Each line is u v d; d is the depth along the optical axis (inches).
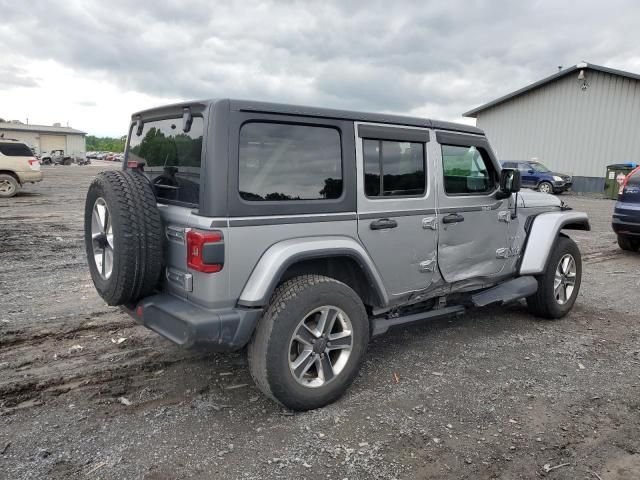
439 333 197.8
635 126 979.9
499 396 146.2
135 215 125.2
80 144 3179.1
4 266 282.8
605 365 170.1
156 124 146.8
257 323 128.2
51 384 147.1
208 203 118.2
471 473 110.7
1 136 694.5
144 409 134.7
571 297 219.5
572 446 121.9
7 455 113.1
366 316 142.9
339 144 139.3
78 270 278.5
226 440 121.1
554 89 1084.5
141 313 133.2
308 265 143.6
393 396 144.6
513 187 179.9
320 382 135.7
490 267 187.9
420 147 160.1
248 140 123.1
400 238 153.7
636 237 365.1
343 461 113.7
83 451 115.3
